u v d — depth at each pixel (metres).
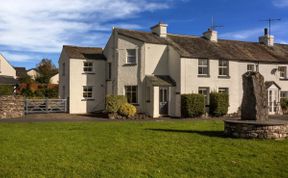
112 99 27.25
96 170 9.52
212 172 9.54
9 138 14.12
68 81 33.66
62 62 36.38
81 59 33.81
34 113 29.20
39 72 78.19
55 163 10.17
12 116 26.03
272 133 14.39
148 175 9.20
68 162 10.30
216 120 24.86
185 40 33.56
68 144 12.91
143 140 13.87
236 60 32.84
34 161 10.37
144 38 31.12
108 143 13.18
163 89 30.25
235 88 32.78
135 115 27.98
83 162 10.33
